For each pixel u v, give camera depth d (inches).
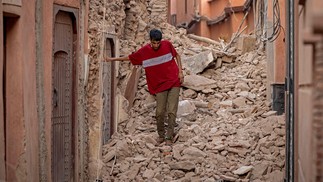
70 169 331.6
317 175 89.2
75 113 336.8
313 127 91.9
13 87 247.8
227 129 423.2
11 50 247.6
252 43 634.2
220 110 472.4
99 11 386.0
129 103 462.3
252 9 850.8
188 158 375.9
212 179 348.8
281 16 466.6
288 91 275.9
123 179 359.3
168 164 374.0
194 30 1289.4
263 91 510.6
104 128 396.5
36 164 272.2
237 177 350.9
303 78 146.1
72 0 325.7
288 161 276.1
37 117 275.0
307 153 128.7
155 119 449.4
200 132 419.8
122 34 502.0
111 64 421.1
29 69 261.1
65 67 322.0
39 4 277.0
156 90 406.9
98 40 374.0
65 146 323.9
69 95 329.7
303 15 136.7
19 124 248.1
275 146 385.7
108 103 411.2
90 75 365.1
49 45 289.0
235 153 382.9
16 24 247.0
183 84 504.1
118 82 449.7
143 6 585.6
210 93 502.6
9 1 233.9
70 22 330.3
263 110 463.2
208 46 681.6
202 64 550.3
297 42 196.1
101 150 374.0
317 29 76.9
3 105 245.0
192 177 355.3
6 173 246.4
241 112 465.7
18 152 248.4
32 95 265.7
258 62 571.5
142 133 426.3
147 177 358.3
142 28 550.3
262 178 347.9
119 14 461.4
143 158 379.6
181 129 423.5
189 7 1266.0
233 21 986.7
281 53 454.6
